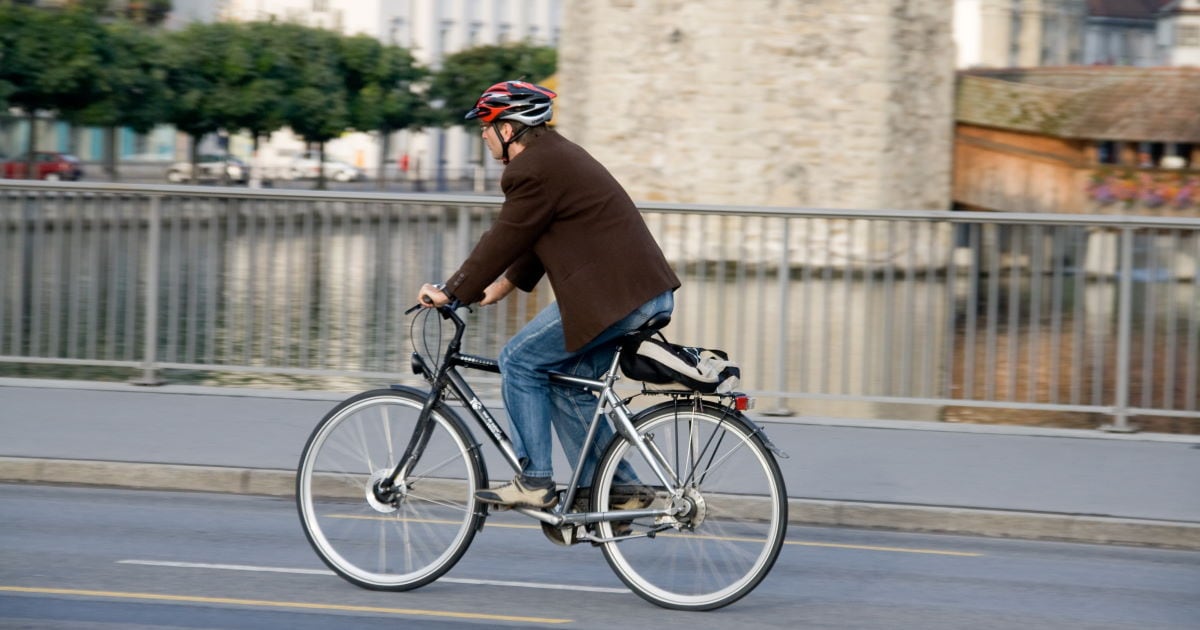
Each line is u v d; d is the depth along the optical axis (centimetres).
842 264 2469
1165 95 8950
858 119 7881
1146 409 2395
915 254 2447
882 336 2466
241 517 1823
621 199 1409
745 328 2516
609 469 1422
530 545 1695
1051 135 9006
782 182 7856
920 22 8244
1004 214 2414
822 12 7819
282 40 15475
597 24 8094
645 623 1355
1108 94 8988
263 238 2553
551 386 1453
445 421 1453
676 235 2538
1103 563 1714
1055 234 2402
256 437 2211
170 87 14300
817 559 1684
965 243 2433
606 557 1428
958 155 9156
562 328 1401
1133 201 9050
